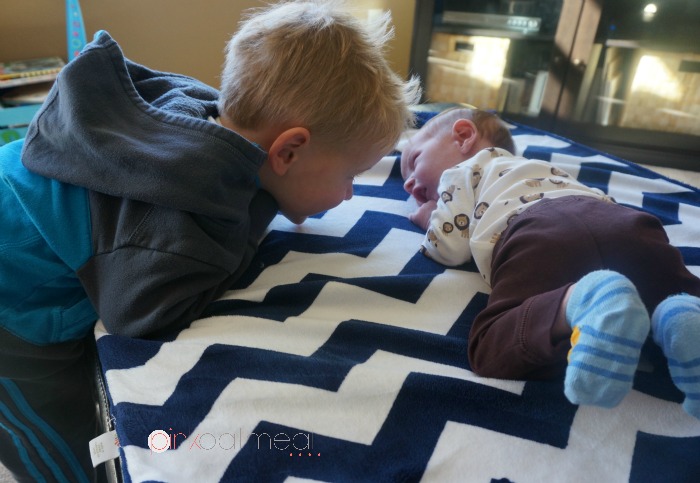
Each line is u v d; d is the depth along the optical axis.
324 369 0.59
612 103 1.92
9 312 0.62
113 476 0.65
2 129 1.41
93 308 0.67
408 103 0.75
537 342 0.54
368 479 0.51
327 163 0.70
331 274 0.78
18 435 0.73
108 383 0.59
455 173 0.84
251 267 0.79
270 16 0.71
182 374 0.59
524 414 0.56
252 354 0.61
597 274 0.49
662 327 0.48
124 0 1.73
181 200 0.58
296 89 0.65
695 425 0.57
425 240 0.83
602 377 0.44
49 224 0.61
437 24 1.94
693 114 1.83
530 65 1.98
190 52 1.90
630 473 0.52
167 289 0.62
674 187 1.06
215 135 0.60
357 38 0.69
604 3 1.71
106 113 0.62
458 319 0.72
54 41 1.69
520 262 0.64
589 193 0.76
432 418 0.56
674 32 1.79
